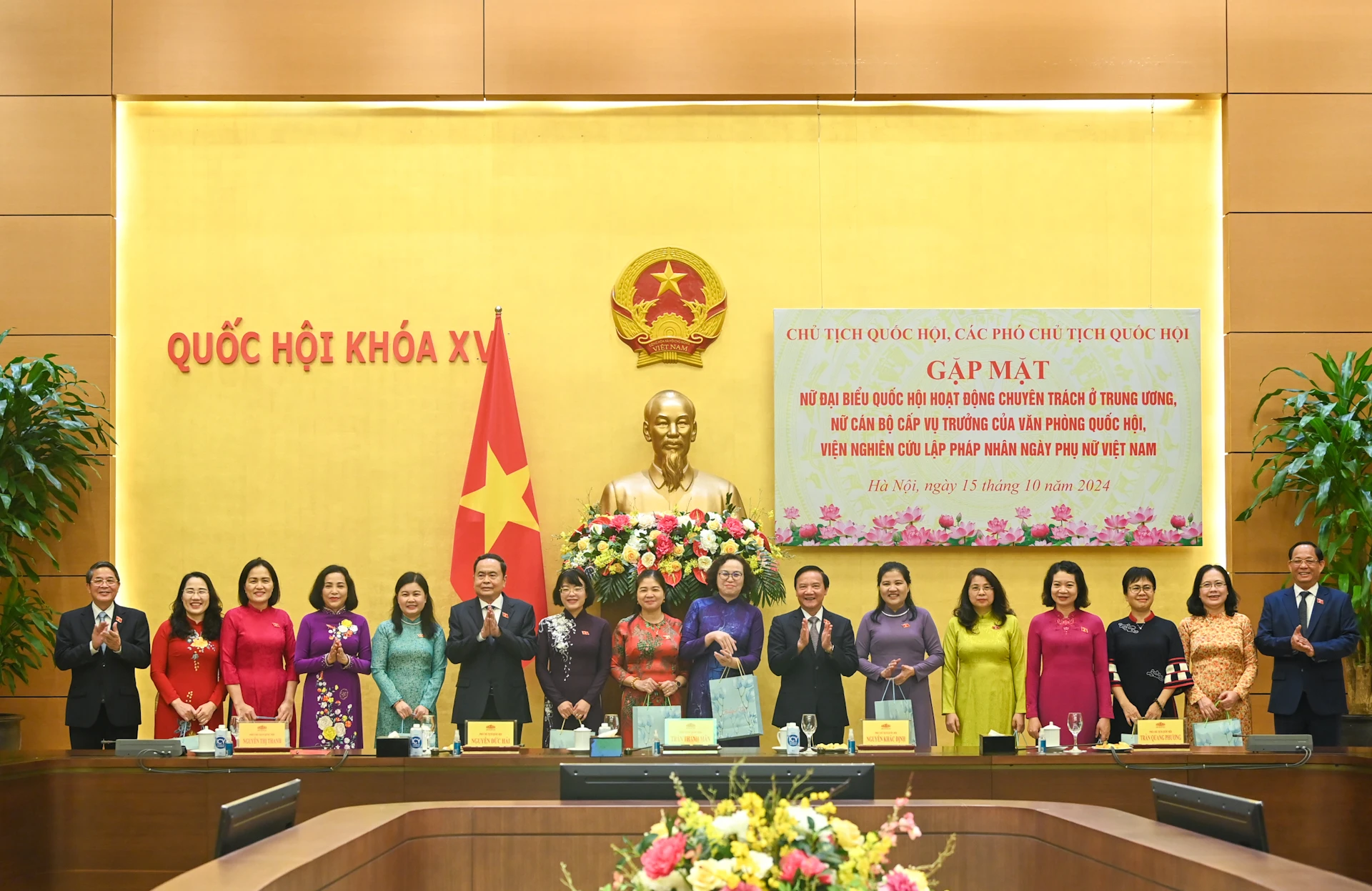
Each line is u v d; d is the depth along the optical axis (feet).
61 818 15.23
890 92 23.62
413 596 18.72
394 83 23.63
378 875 9.28
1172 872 8.04
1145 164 23.88
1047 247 23.81
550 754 15.24
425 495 23.45
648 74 23.65
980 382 23.31
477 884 10.21
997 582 18.71
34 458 21.07
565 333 23.70
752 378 23.67
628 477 22.74
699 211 23.86
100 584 18.94
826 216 23.84
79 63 23.67
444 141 23.86
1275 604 19.49
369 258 23.79
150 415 23.57
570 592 18.61
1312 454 21.06
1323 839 15.02
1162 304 23.79
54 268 23.39
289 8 23.77
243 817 8.52
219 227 23.81
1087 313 23.39
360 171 23.86
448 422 23.57
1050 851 9.89
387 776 15.01
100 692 18.76
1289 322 23.31
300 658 18.80
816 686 18.17
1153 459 23.21
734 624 18.72
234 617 18.93
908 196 23.88
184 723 18.15
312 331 23.68
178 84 23.63
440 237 23.81
